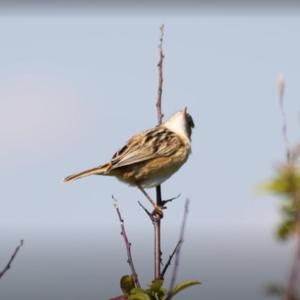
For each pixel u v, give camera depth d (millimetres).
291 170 2609
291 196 2602
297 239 2521
